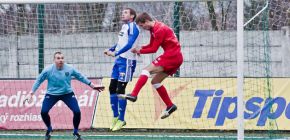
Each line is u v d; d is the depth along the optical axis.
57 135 46.94
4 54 54.59
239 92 34.50
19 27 54.75
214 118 48.59
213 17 54.41
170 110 36.00
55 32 55.09
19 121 51.00
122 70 39.50
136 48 37.47
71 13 55.72
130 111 49.44
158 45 34.00
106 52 37.22
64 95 41.38
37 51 54.16
